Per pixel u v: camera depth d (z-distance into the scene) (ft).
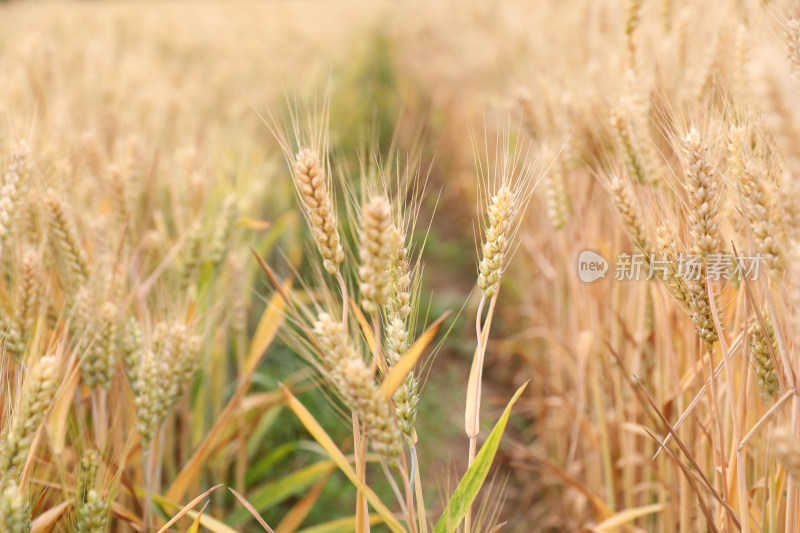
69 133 5.28
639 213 3.81
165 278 4.74
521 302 7.97
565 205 4.62
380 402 3.35
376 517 4.06
